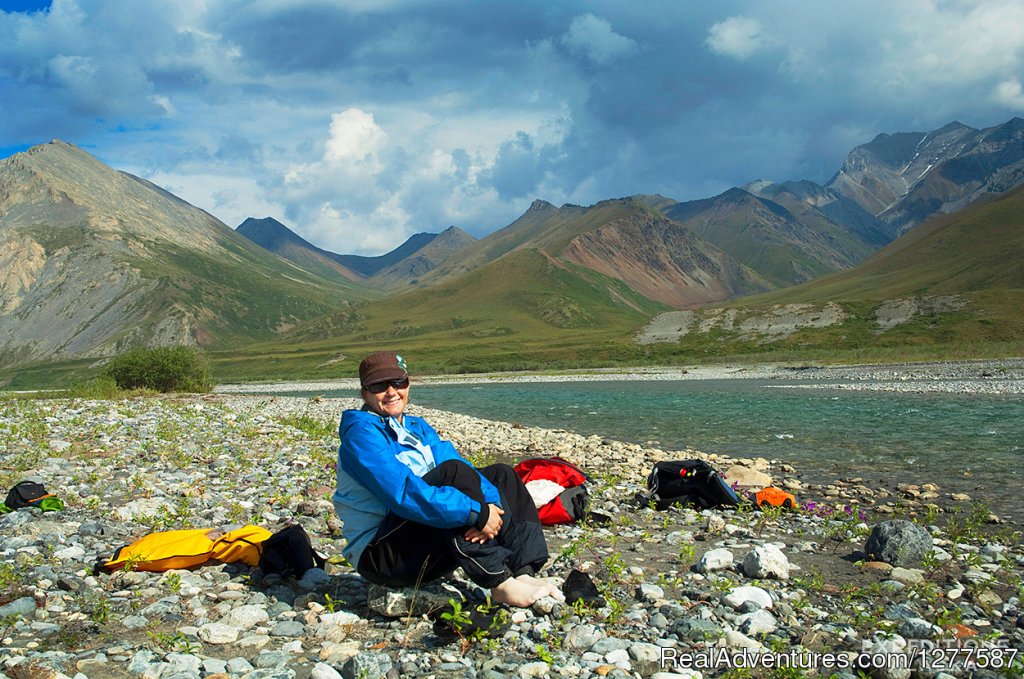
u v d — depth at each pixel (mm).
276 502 11047
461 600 6035
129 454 15781
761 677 4984
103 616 5750
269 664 5012
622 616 6031
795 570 7766
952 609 6484
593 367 112125
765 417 31125
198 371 49938
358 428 6094
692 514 10797
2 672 4664
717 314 125938
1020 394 37250
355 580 7027
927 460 17922
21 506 9633
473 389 74562
